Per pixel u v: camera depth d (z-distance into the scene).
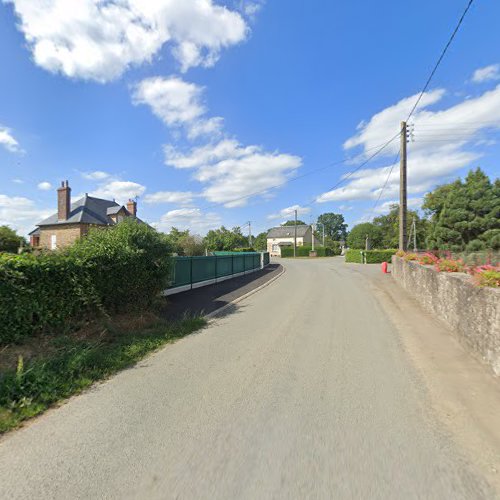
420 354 5.20
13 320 5.10
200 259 14.79
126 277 7.35
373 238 59.28
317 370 4.59
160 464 2.59
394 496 2.19
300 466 2.51
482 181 23.02
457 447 2.76
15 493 2.31
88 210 33.62
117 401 3.74
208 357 5.27
